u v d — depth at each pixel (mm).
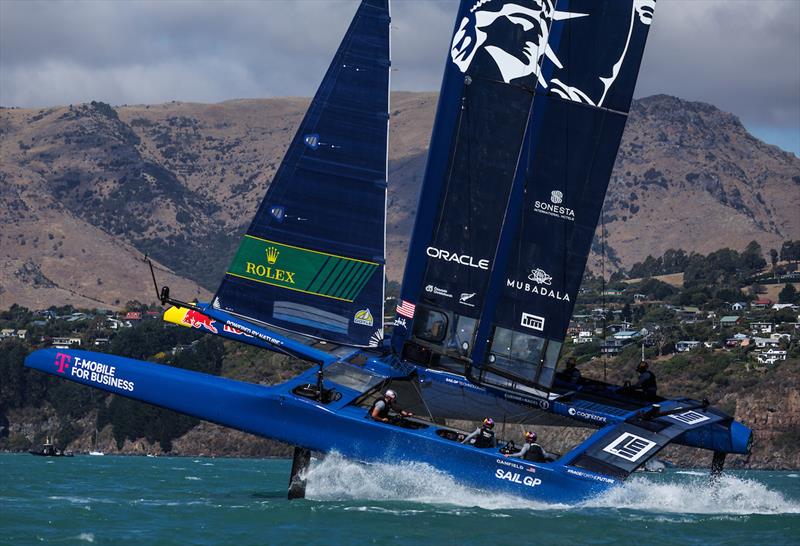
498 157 82000
